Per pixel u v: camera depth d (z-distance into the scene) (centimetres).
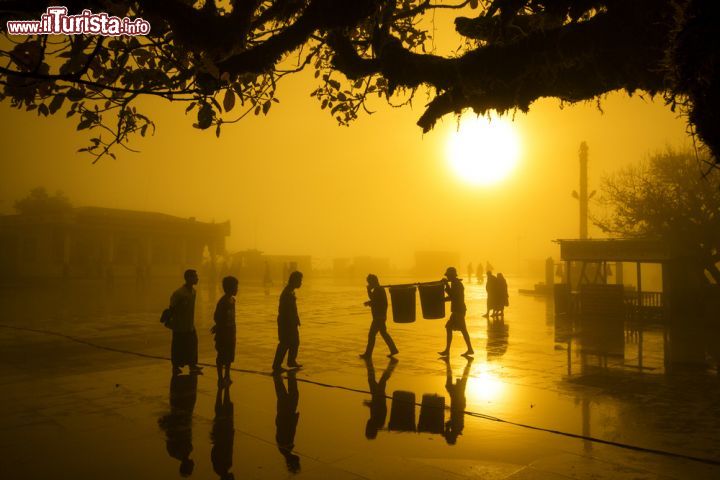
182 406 621
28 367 857
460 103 314
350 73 345
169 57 324
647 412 601
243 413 593
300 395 681
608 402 647
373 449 474
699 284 1586
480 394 689
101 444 486
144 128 362
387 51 316
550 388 723
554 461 444
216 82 303
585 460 447
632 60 248
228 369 793
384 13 322
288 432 524
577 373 829
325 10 290
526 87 295
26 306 1972
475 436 514
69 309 1858
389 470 423
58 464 436
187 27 278
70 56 300
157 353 992
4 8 266
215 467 430
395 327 1456
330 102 517
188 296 828
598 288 1666
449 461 445
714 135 196
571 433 521
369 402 646
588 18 261
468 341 997
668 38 221
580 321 1619
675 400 656
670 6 226
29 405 622
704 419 570
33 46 289
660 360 948
